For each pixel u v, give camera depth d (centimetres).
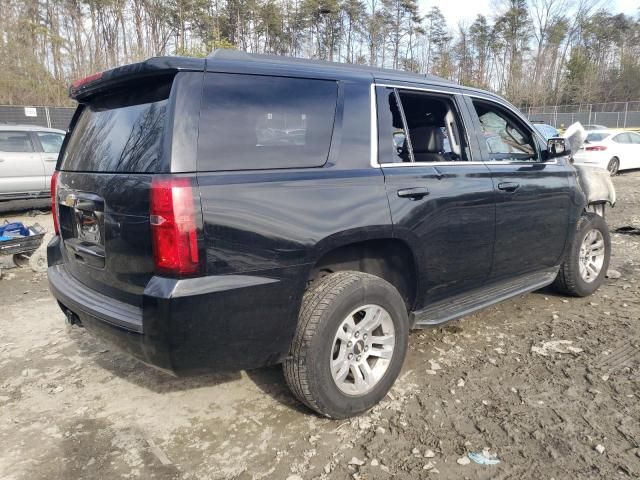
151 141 245
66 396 335
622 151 1638
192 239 232
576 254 476
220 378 355
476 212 356
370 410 310
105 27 4041
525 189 398
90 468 264
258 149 261
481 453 269
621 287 536
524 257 412
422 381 343
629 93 5625
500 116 415
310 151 280
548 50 5656
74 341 421
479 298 390
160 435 291
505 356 378
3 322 464
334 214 275
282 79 277
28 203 1053
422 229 319
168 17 4341
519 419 298
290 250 260
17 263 641
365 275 297
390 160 313
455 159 368
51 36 3638
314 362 274
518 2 5709
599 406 310
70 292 299
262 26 4903
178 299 231
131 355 260
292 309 267
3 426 302
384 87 323
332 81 298
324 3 5062
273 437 287
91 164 288
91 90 298
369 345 304
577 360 369
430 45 5988
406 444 278
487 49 6022
